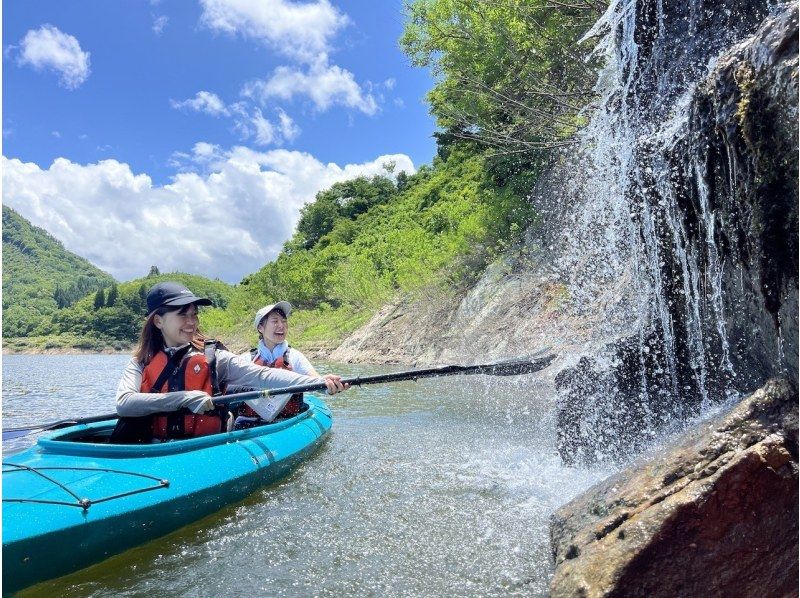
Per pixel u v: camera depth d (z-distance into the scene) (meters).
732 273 2.92
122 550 3.17
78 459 3.56
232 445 4.26
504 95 12.44
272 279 40.28
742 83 2.41
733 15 3.57
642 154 3.72
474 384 10.82
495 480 4.51
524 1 11.39
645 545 2.14
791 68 2.09
